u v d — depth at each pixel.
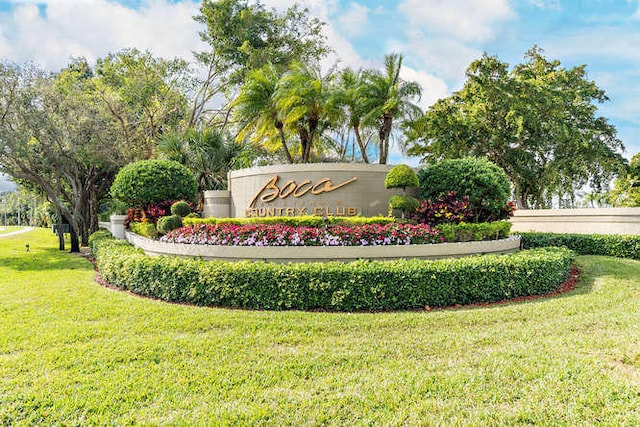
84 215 22.52
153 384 3.90
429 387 3.72
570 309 6.15
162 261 7.74
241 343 4.96
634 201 22.23
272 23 24.52
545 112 21.58
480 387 3.69
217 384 3.90
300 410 3.41
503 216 11.90
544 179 23.06
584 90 23.58
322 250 8.02
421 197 11.90
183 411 3.44
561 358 4.20
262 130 16.97
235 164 20.19
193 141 18.61
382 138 16.66
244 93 15.73
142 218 14.38
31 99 16.11
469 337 4.99
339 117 16.34
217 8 23.25
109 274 9.13
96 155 18.83
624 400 3.37
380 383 3.83
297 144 23.03
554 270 7.75
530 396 3.51
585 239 12.70
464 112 23.39
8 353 4.80
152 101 21.81
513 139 22.23
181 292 7.19
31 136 16.94
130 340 5.12
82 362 4.44
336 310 6.53
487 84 21.55
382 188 11.92
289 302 6.59
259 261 7.83
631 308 6.12
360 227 8.86
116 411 3.46
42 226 59.16
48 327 5.73
